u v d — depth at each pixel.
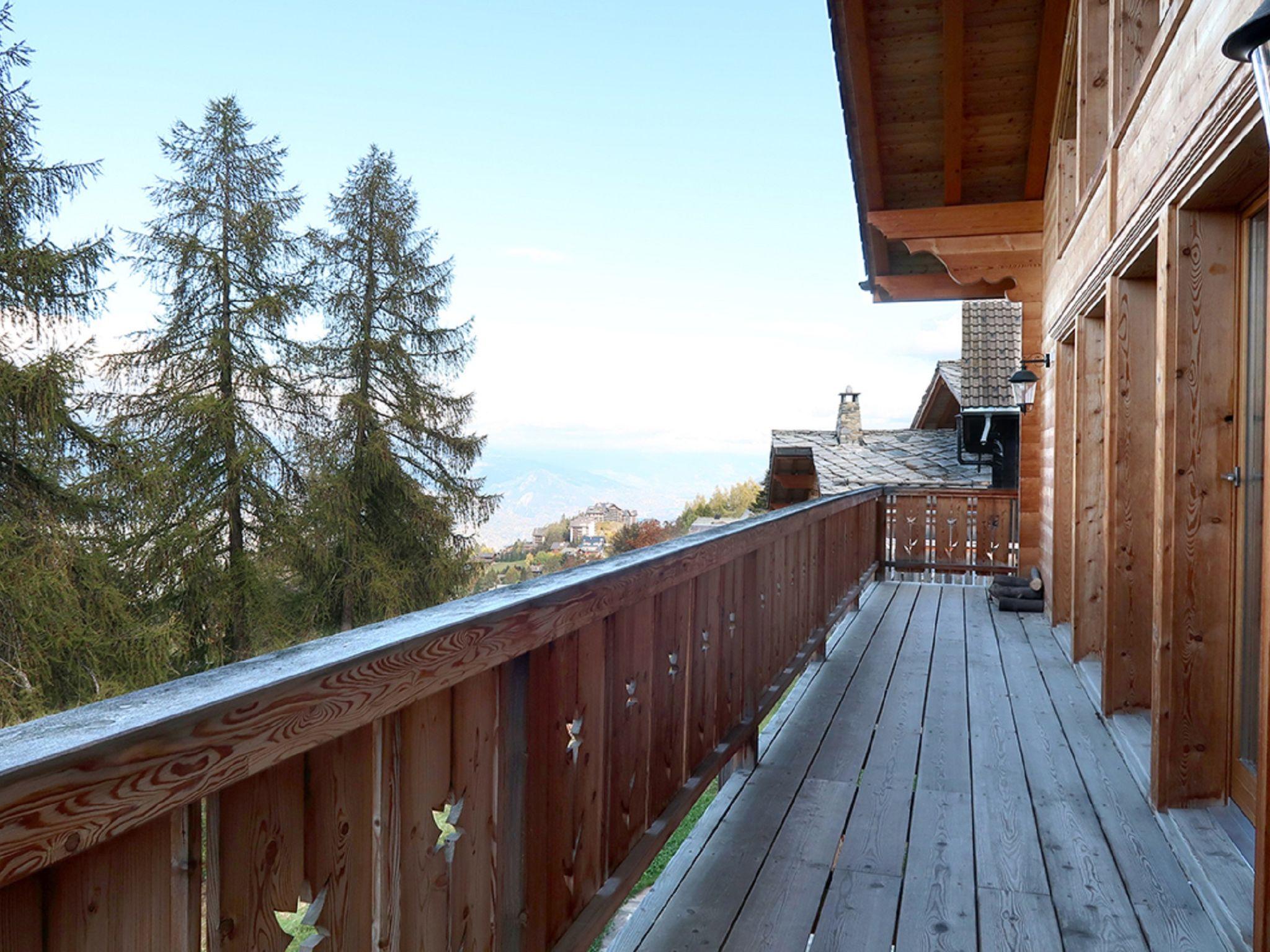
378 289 21.45
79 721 0.78
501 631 1.45
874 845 2.79
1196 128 2.48
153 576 16.11
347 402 19.69
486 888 1.52
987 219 7.93
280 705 0.94
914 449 15.52
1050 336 6.96
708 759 2.86
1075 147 5.96
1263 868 1.98
